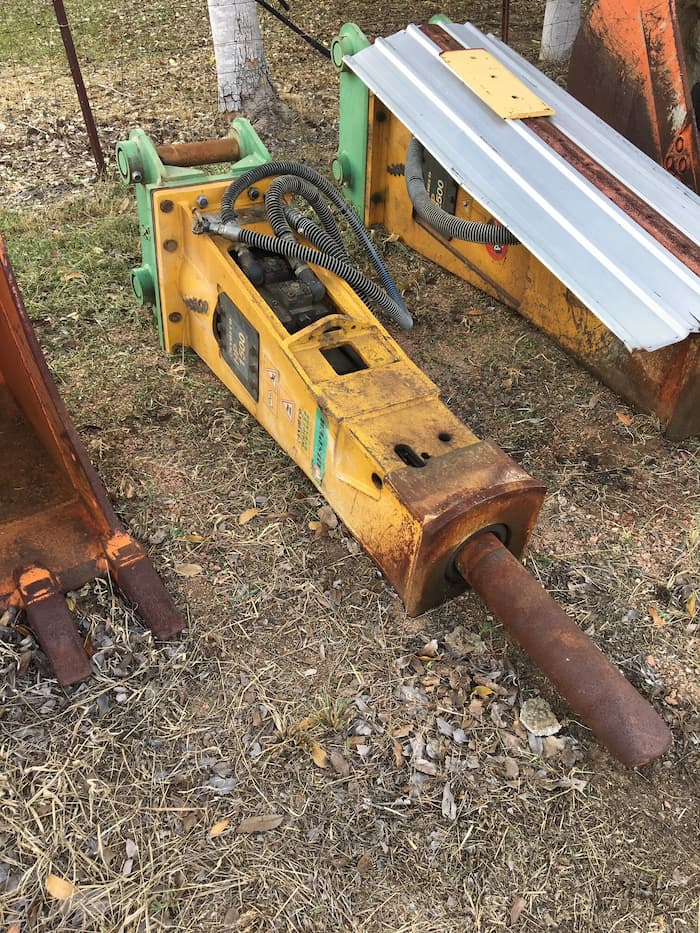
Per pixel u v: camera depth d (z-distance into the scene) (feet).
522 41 28.07
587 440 12.07
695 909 7.02
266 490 10.71
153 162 11.14
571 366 13.53
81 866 6.91
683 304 9.98
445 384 13.05
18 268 14.80
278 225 10.36
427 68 13.73
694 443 12.07
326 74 24.88
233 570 9.61
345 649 8.84
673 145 13.19
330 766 7.79
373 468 8.39
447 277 15.65
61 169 18.90
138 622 8.83
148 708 8.11
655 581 9.98
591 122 13.17
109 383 12.45
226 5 19.54
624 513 10.87
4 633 8.43
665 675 8.91
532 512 8.46
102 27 28.58
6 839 7.04
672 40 12.48
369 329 9.96
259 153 11.76
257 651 8.75
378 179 16.28
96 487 9.12
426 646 8.91
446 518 7.68
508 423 12.32
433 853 7.22
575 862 7.26
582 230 10.89
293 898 6.84
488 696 8.51
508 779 7.82
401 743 8.01
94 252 15.38
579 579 9.92
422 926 6.76
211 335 11.76
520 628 7.63
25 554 8.96
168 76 24.44
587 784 7.85
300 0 31.42
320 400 8.86
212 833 7.21
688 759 8.15
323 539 10.09
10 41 26.81
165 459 11.12
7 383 11.20
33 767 7.50
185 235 11.32
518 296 14.25
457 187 14.11
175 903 6.75
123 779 7.54
